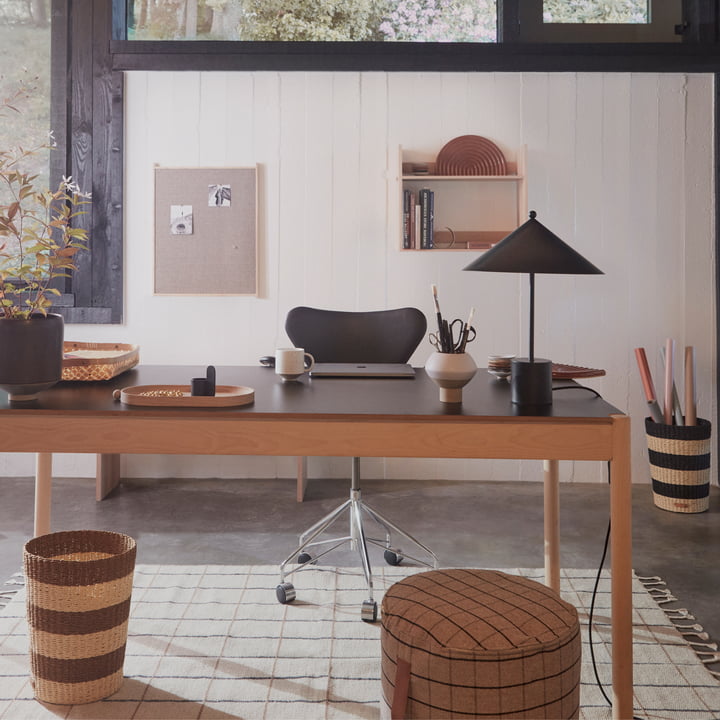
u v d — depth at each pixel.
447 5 4.54
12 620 2.59
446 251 4.46
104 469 4.11
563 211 4.46
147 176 4.48
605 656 2.41
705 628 2.59
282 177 4.48
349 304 4.51
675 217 4.46
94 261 4.47
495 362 2.74
